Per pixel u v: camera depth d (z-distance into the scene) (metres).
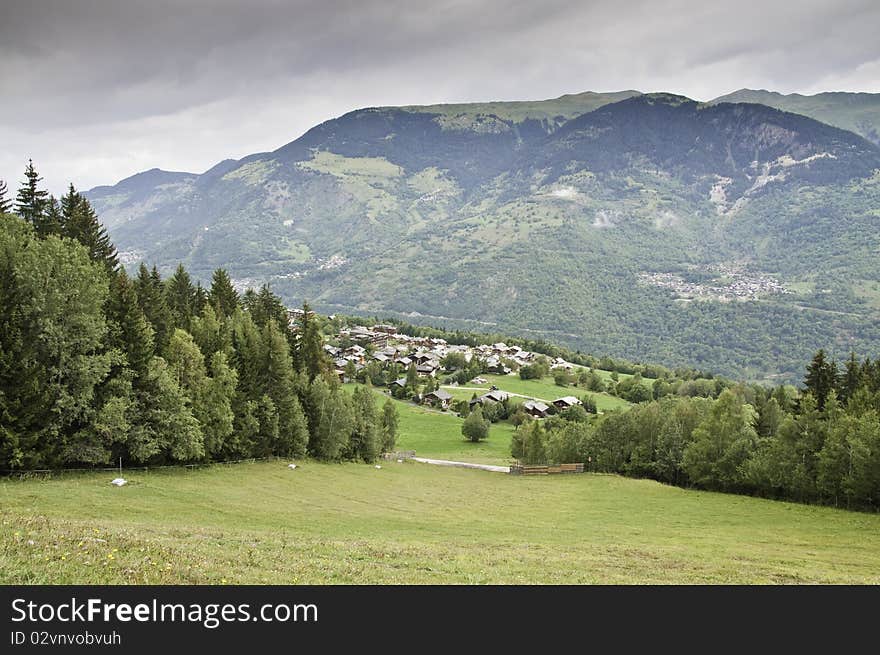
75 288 52.94
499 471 112.62
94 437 53.66
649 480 101.81
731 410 95.00
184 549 26.00
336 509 53.69
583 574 28.52
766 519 64.50
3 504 35.75
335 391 98.62
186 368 69.56
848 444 71.00
